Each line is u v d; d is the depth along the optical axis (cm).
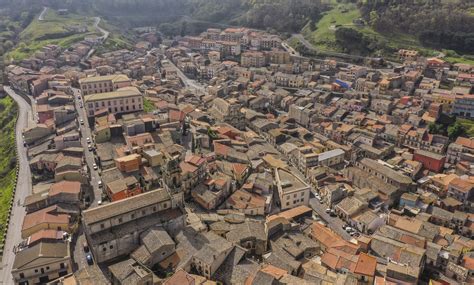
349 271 10612
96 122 18825
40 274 10456
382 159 18375
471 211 14938
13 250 11619
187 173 14162
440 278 11312
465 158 17962
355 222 13788
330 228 13762
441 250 11975
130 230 11369
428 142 19100
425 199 15350
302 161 17412
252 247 12244
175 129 18600
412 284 10144
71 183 13750
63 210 12712
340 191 15112
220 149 17425
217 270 10869
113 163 15638
